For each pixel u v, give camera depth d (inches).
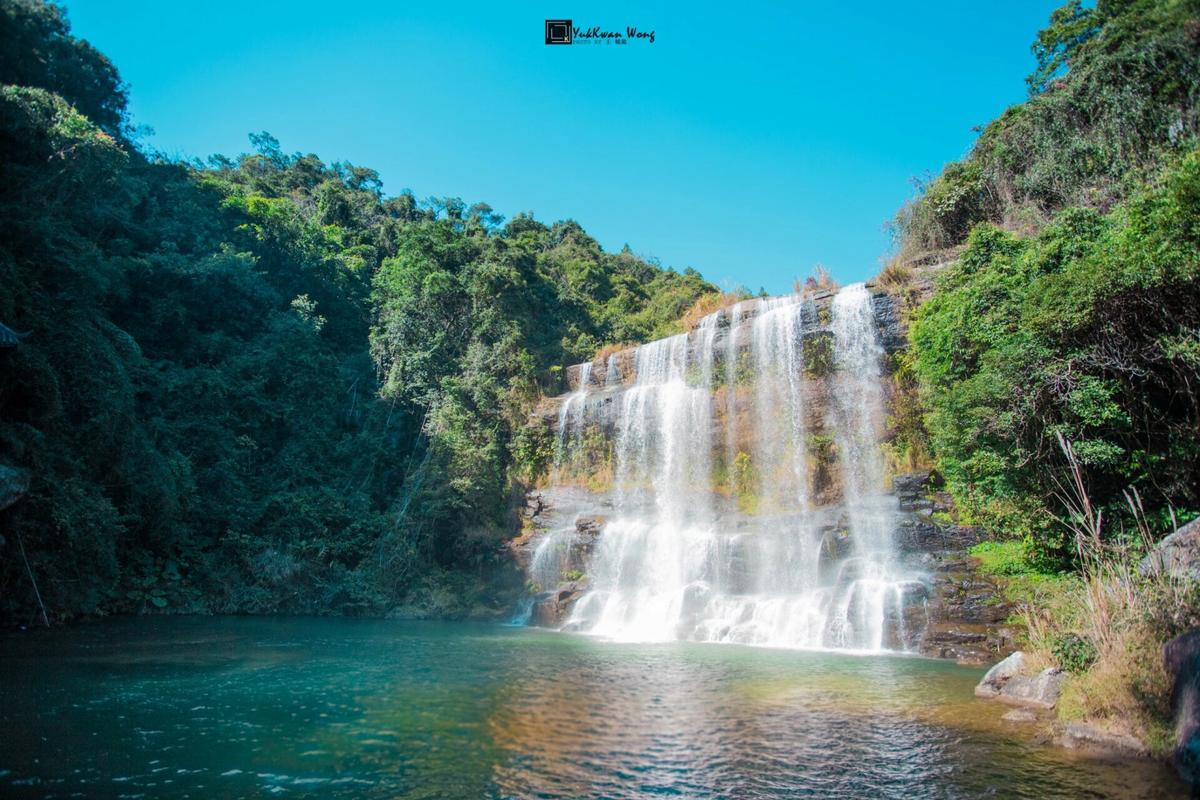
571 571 987.9
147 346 1296.8
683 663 526.9
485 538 1101.7
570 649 615.8
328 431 1360.7
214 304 1409.9
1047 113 959.6
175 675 458.3
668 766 266.7
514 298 1534.2
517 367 1371.8
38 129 1133.1
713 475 1057.5
